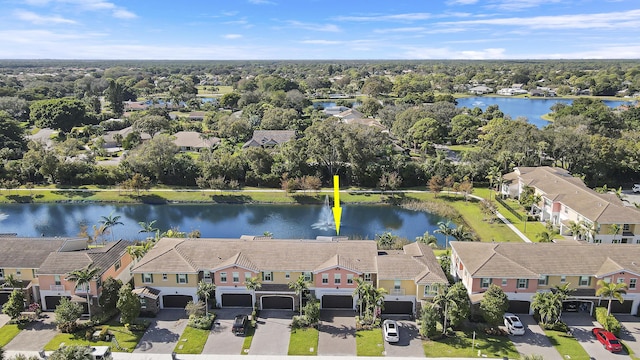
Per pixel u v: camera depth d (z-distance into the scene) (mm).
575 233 74250
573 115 159375
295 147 119000
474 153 120188
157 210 103688
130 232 90188
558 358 47031
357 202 106688
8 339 50656
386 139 130250
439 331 51531
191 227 92875
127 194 111188
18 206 106188
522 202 93688
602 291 51781
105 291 54625
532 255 57625
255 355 47875
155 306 55469
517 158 113500
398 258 57281
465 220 92625
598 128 141625
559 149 114000
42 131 167125
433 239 71500
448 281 57938
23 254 59438
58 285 56188
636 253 57438
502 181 103875
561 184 88500
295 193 110625
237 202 107875
